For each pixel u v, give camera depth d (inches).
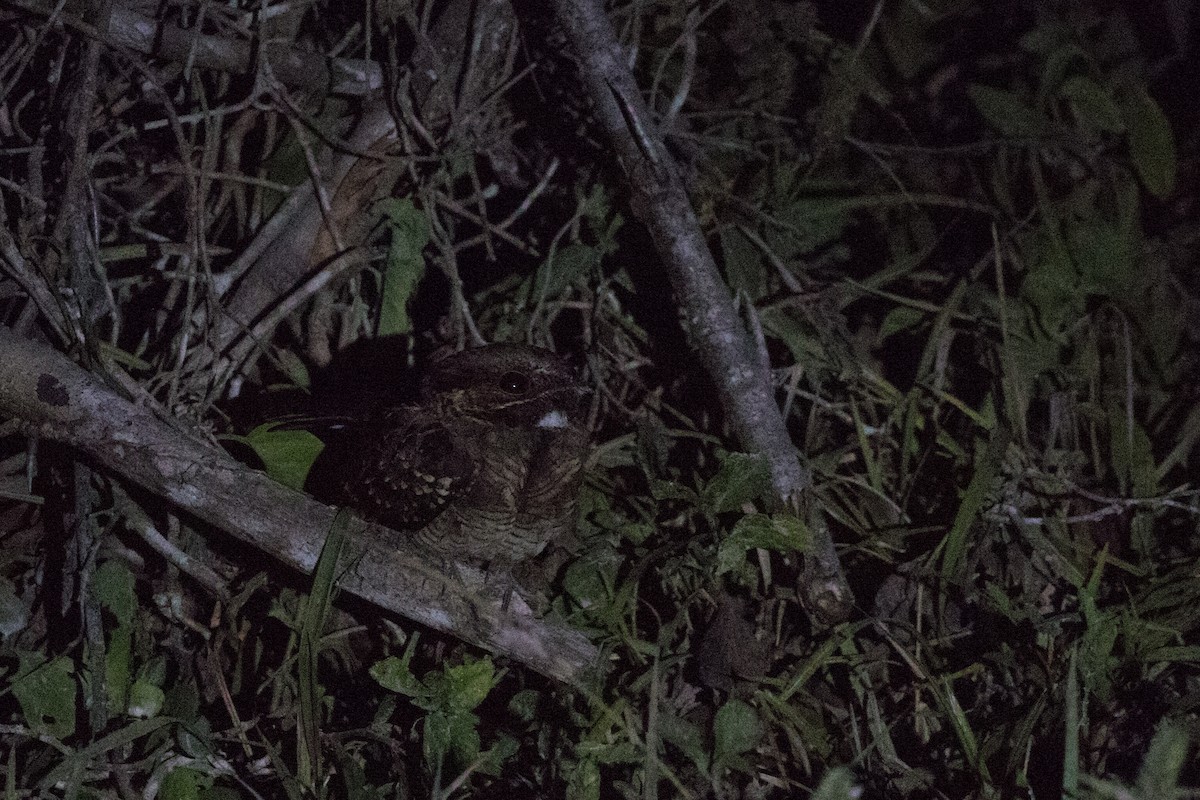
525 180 162.4
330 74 147.3
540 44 152.6
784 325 153.3
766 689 129.4
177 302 149.6
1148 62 205.6
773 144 165.8
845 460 150.1
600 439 151.6
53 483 136.9
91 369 130.3
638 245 156.6
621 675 129.3
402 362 151.8
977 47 204.7
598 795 117.3
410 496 127.0
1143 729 125.9
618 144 140.1
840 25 195.5
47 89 146.6
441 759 116.5
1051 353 156.8
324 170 149.2
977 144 175.8
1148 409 167.2
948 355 161.8
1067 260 163.9
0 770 121.0
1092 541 147.2
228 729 129.6
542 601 133.3
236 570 137.2
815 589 130.5
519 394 129.2
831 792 91.4
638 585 138.9
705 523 140.5
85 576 125.7
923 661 130.8
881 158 182.9
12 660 132.2
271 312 147.6
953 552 133.1
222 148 153.1
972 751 121.0
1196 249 190.7
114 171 157.6
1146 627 129.0
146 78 141.3
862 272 178.7
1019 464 144.9
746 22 160.1
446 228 160.4
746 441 134.9
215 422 146.2
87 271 134.6
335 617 137.1
